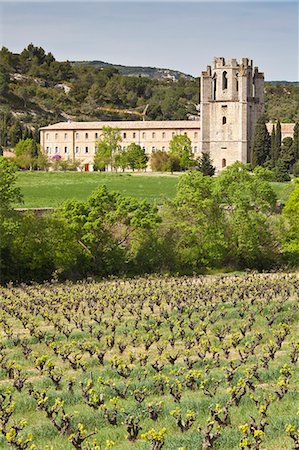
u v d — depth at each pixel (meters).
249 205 87.31
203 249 85.38
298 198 86.94
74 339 46.44
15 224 76.62
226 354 40.00
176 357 38.72
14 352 42.88
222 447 26.28
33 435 28.28
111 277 78.50
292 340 42.28
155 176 188.88
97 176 185.25
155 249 83.06
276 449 25.69
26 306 57.66
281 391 31.91
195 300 59.06
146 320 51.78
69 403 32.53
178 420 27.86
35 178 174.62
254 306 56.97
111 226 83.31
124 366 37.94
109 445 23.73
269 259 87.88
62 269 80.25
